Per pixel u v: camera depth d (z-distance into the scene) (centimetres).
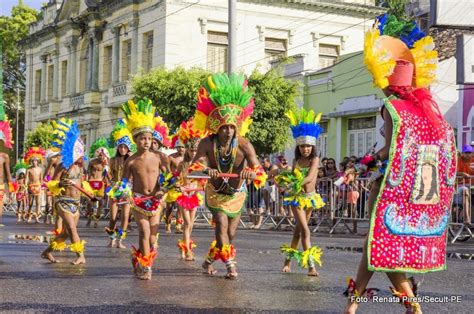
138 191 929
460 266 1059
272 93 3008
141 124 932
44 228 1936
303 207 951
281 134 3044
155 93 3059
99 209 2036
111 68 4428
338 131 3012
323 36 4138
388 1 4009
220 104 880
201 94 897
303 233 954
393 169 568
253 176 880
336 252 1262
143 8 3941
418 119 578
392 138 570
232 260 916
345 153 2992
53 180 1057
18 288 827
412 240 576
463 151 1631
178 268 1023
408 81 597
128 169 930
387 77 594
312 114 966
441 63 2311
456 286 855
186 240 1135
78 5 4778
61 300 746
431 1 1645
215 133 894
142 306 711
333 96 3052
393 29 614
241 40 3919
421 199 576
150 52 3956
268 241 1511
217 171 878
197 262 1099
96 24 4444
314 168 952
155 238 944
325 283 875
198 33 3781
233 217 916
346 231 1870
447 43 2405
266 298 760
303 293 795
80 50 4769
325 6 4094
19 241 1470
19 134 6612
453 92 2322
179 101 3052
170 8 3716
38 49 5431
